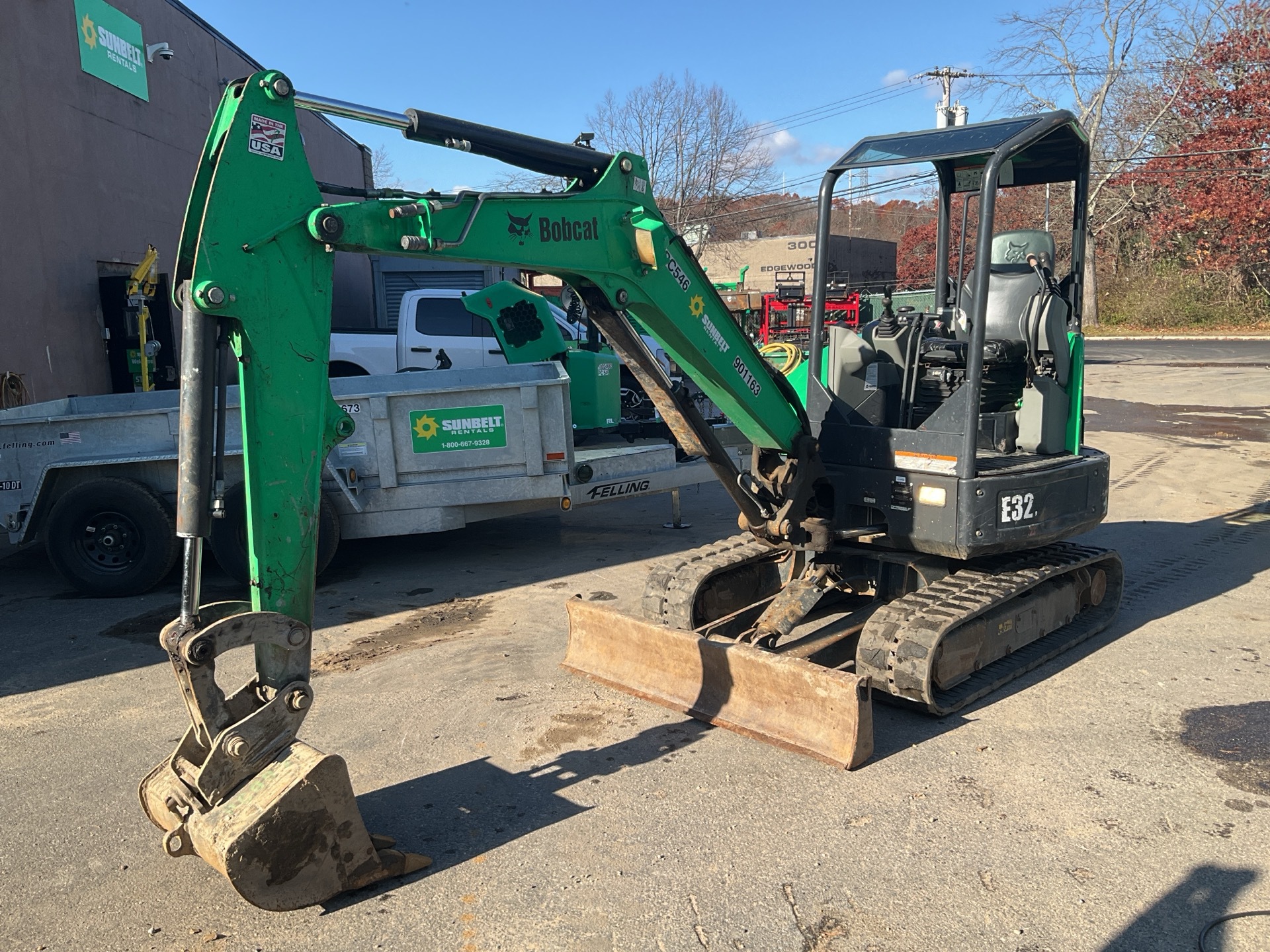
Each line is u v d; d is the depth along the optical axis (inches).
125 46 507.2
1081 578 229.3
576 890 131.2
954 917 123.2
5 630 252.1
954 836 142.4
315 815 125.3
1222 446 502.9
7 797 162.9
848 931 120.8
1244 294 1395.2
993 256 241.0
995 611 198.2
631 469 317.4
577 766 167.5
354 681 209.6
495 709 192.7
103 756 177.5
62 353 449.7
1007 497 191.2
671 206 1715.1
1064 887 129.3
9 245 412.8
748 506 203.0
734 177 1708.9
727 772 164.1
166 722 192.1
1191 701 190.9
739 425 195.8
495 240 143.2
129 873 139.3
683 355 176.9
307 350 127.8
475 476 293.3
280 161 123.3
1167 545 314.5
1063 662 213.3
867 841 141.5
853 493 205.2
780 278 1549.0
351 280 870.4
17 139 419.5
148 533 277.4
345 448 287.0
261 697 129.8
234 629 121.9
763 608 217.8
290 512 127.8
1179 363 948.6
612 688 201.0
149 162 535.8
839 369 207.8
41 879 138.4
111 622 257.8
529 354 359.9
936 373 211.8
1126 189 1472.7
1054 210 1267.2
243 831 118.6
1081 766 164.2
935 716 183.5
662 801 154.7
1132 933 119.5
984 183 177.0
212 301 116.2
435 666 217.3
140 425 283.9
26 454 284.2
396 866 135.1
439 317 477.4
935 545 191.9
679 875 133.8
